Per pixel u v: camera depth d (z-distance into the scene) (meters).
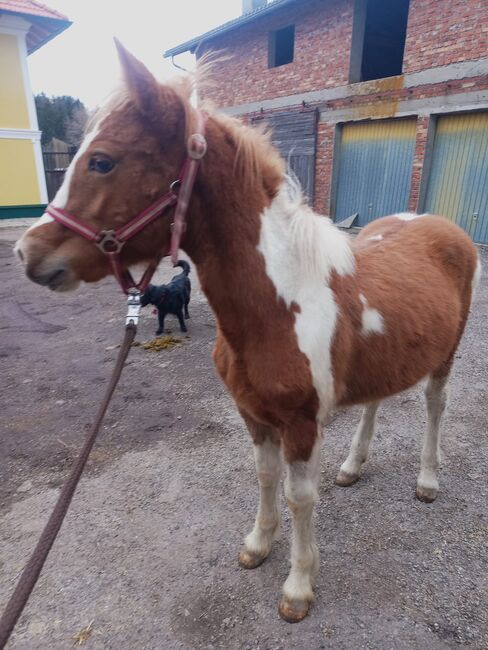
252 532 2.05
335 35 9.42
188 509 2.34
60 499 1.18
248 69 11.71
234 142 1.37
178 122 1.23
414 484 2.48
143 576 1.96
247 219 1.40
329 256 1.58
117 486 2.51
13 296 6.16
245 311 1.46
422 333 1.89
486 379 3.56
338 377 1.64
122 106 1.20
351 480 2.47
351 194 10.12
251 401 1.60
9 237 10.37
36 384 3.68
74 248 1.28
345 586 1.90
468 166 7.98
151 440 2.92
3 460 2.74
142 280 1.39
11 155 12.32
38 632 1.73
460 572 1.95
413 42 8.16
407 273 1.96
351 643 1.67
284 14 10.36
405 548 2.08
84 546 2.12
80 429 3.05
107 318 5.25
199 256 1.43
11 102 12.01
